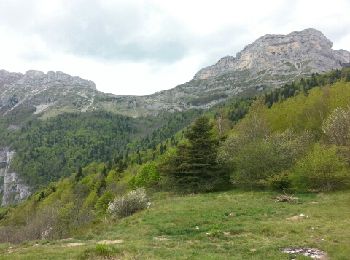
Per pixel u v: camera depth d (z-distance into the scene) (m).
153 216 33.97
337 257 18.48
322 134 69.88
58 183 147.25
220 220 30.62
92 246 21.95
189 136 61.25
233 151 59.84
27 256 20.31
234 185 58.62
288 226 26.20
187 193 57.25
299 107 78.88
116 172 115.25
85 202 92.06
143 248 21.06
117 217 39.03
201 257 18.62
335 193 43.28
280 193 47.06
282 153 54.19
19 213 108.19
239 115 129.50
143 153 147.12
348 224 26.20
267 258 18.70
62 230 46.66
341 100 73.12
